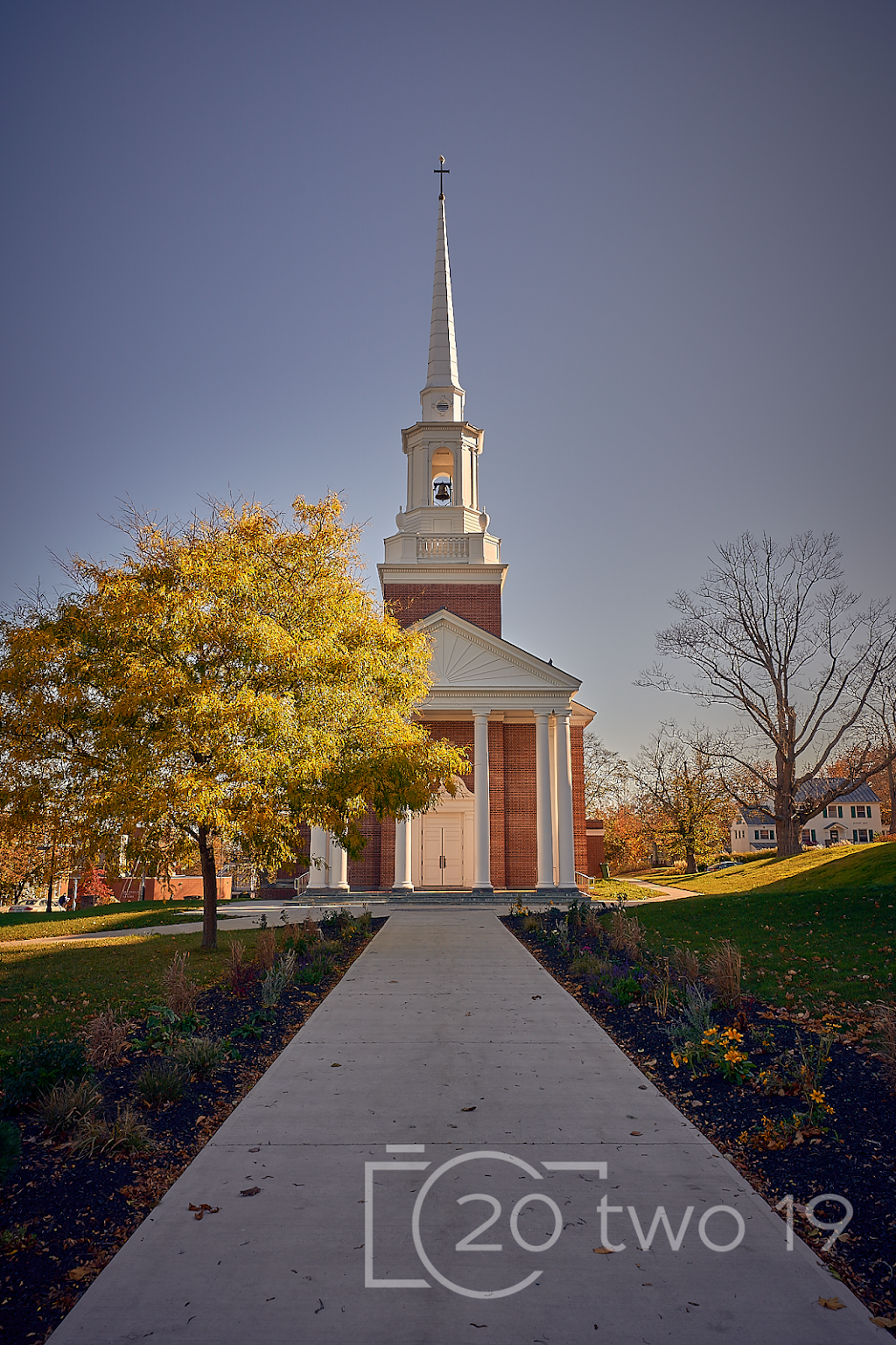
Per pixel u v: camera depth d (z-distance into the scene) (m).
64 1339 4.51
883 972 13.21
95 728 16.30
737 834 106.88
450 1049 10.10
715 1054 8.83
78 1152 6.89
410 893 31.23
